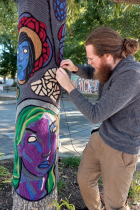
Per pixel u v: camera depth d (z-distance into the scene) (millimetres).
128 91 1158
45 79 1414
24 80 1412
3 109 7977
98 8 5695
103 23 5926
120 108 1191
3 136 4371
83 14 6180
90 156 1611
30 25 1341
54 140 1511
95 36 1273
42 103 1419
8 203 1940
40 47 1367
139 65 1233
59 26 1457
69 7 3367
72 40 7105
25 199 1485
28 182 1455
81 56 8312
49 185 1551
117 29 5820
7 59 20250
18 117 1468
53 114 1480
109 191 1420
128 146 1305
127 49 1283
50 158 1501
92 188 1680
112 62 1317
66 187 2320
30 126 1392
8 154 3291
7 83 16297
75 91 1311
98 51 1268
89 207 1760
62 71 1350
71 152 3594
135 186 2080
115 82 1197
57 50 1480
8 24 4895
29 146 1403
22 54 1400
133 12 5617
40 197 1511
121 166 1342
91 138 1606
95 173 1652
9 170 2623
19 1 1396
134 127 1290
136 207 2039
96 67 1367
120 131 1326
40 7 1322
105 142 1399
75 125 5812
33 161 1425
